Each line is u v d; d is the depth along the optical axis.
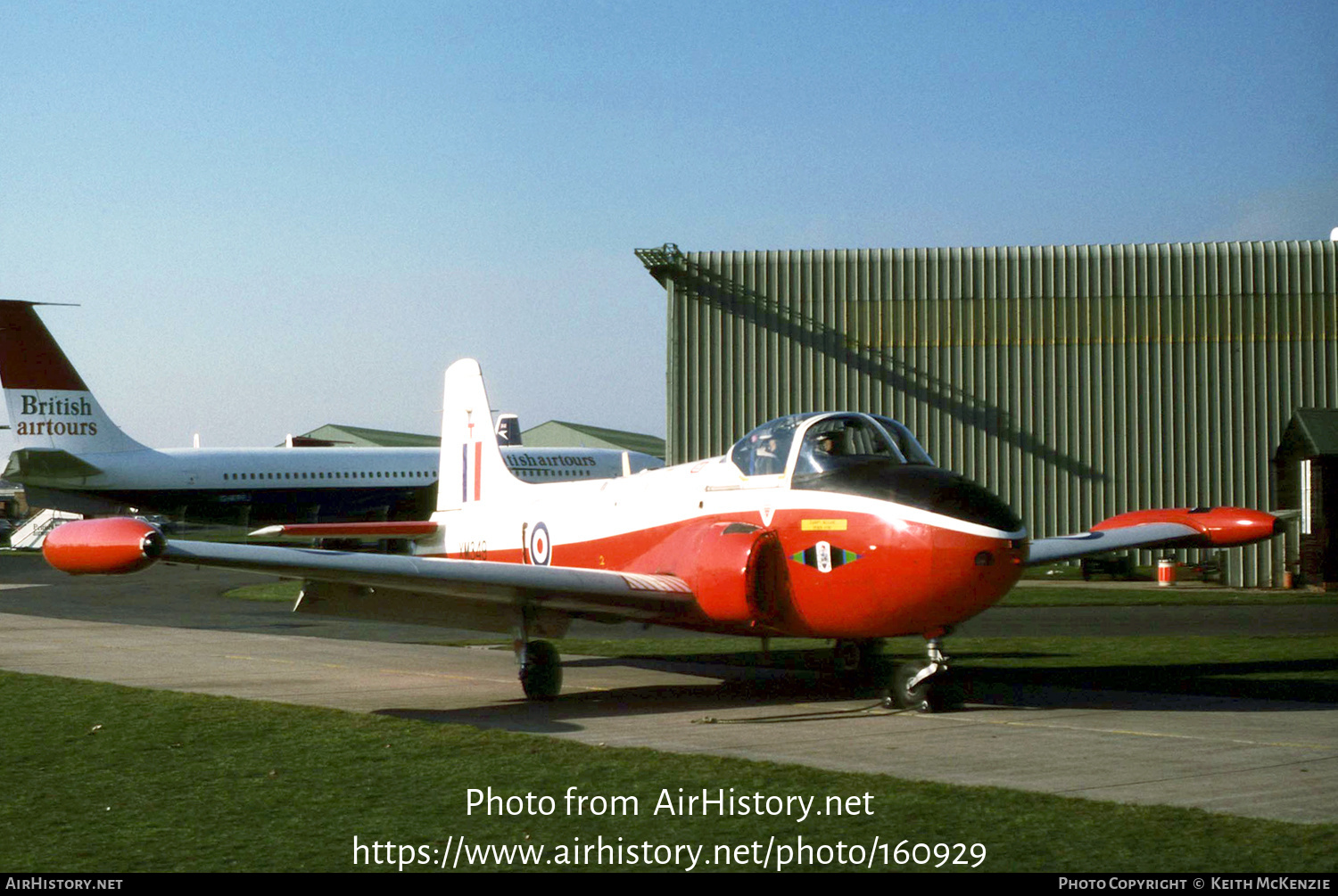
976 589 10.23
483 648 17.52
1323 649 16.47
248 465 54.59
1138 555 33.88
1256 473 33.62
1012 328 34.06
